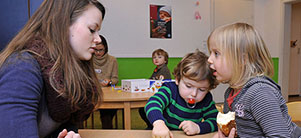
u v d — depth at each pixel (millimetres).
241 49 720
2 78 451
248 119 700
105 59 2527
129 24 3551
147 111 874
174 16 3844
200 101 1000
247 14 4473
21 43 537
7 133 410
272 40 4523
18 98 434
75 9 583
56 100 551
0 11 1005
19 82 448
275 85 719
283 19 4297
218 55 755
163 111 1006
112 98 1498
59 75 544
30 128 436
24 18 1016
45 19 582
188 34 3967
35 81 482
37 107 493
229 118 707
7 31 1009
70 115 675
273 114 617
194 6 3984
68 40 579
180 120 995
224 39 735
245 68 729
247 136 714
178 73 934
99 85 802
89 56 630
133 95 1627
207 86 871
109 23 3447
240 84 736
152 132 735
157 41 3742
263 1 4609
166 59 2730
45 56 535
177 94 1004
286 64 4434
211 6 4117
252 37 731
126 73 3594
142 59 3670
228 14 4273
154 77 2502
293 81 5207
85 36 593
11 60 479
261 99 644
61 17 572
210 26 4133
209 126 840
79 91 594
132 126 2775
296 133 730
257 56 734
